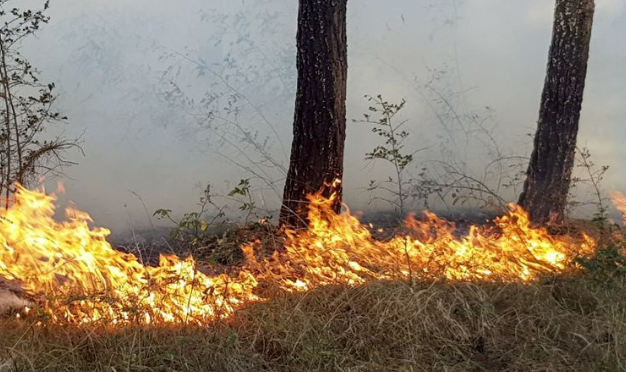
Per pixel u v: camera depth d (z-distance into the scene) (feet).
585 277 18.76
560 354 16.06
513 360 16.05
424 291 17.35
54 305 16.42
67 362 14.85
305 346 15.61
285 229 23.34
